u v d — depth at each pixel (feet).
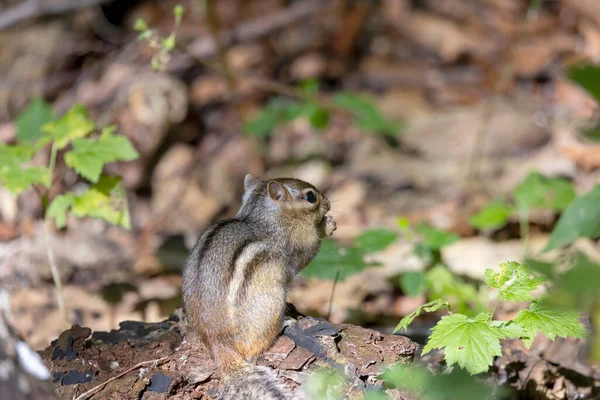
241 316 23.77
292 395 21.93
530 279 23.06
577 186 47.50
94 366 23.75
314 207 28.71
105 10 67.05
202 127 60.18
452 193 51.98
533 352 28.96
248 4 69.92
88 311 39.32
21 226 48.01
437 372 26.76
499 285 23.11
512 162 53.31
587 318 27.58
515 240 44.14
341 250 35.12
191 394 22.76
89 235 47.32
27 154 31.53
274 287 24.86
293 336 24.40
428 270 37.83
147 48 62.44
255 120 56.44
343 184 54.95
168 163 56.49
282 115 56.49
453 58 66.44
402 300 40.01
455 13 69.92
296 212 28.19
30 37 63.82
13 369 18.75
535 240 43.70
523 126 56.65
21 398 18.74
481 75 64.49
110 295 40.91
